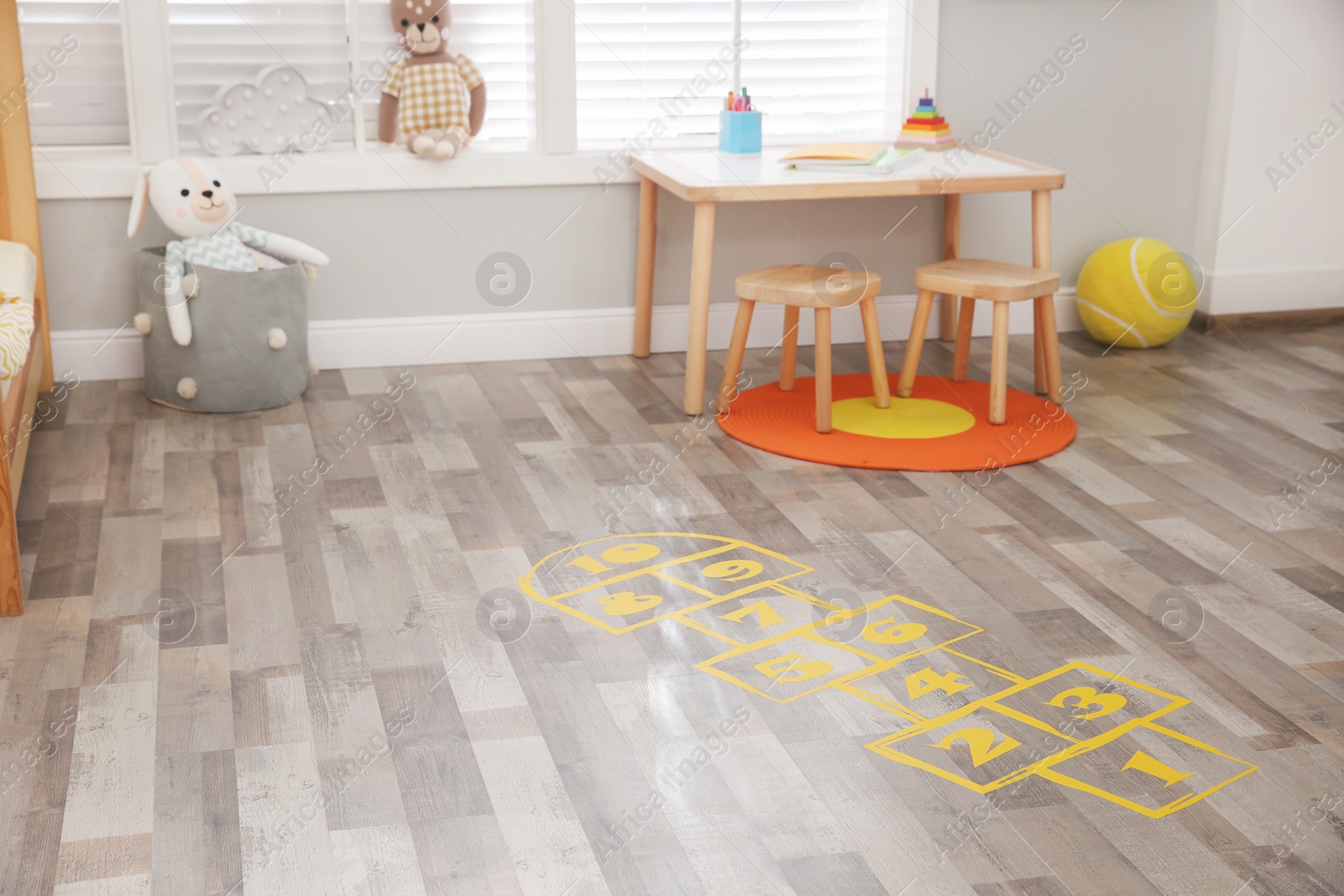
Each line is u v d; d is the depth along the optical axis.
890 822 1.73
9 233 3.24
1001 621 2.29
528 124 3.86
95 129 3.63
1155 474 2.99
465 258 3.76
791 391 3.57
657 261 3.89
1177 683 2.09
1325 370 3.79
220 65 3.58
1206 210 4.19
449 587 2.42
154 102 3.42
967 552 2.58
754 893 1.60
